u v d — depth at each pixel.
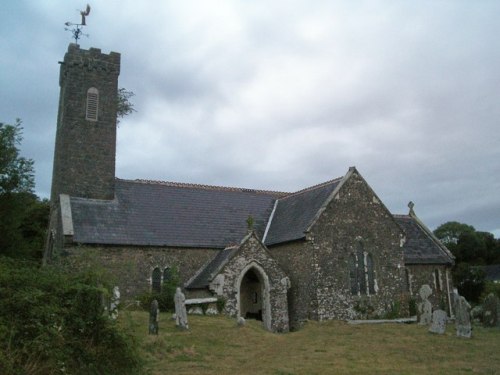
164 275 29.55
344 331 23.17
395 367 14.91
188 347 18.09
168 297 27.80
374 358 16.52
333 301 28.31
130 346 11.18
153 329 19.42
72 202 29.89
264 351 18.41
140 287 28.55
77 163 30.97
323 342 20.02
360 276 29.86
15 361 9.28
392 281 30.86
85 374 10.37
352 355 17.06
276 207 36.81
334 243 29.27
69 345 10.36
